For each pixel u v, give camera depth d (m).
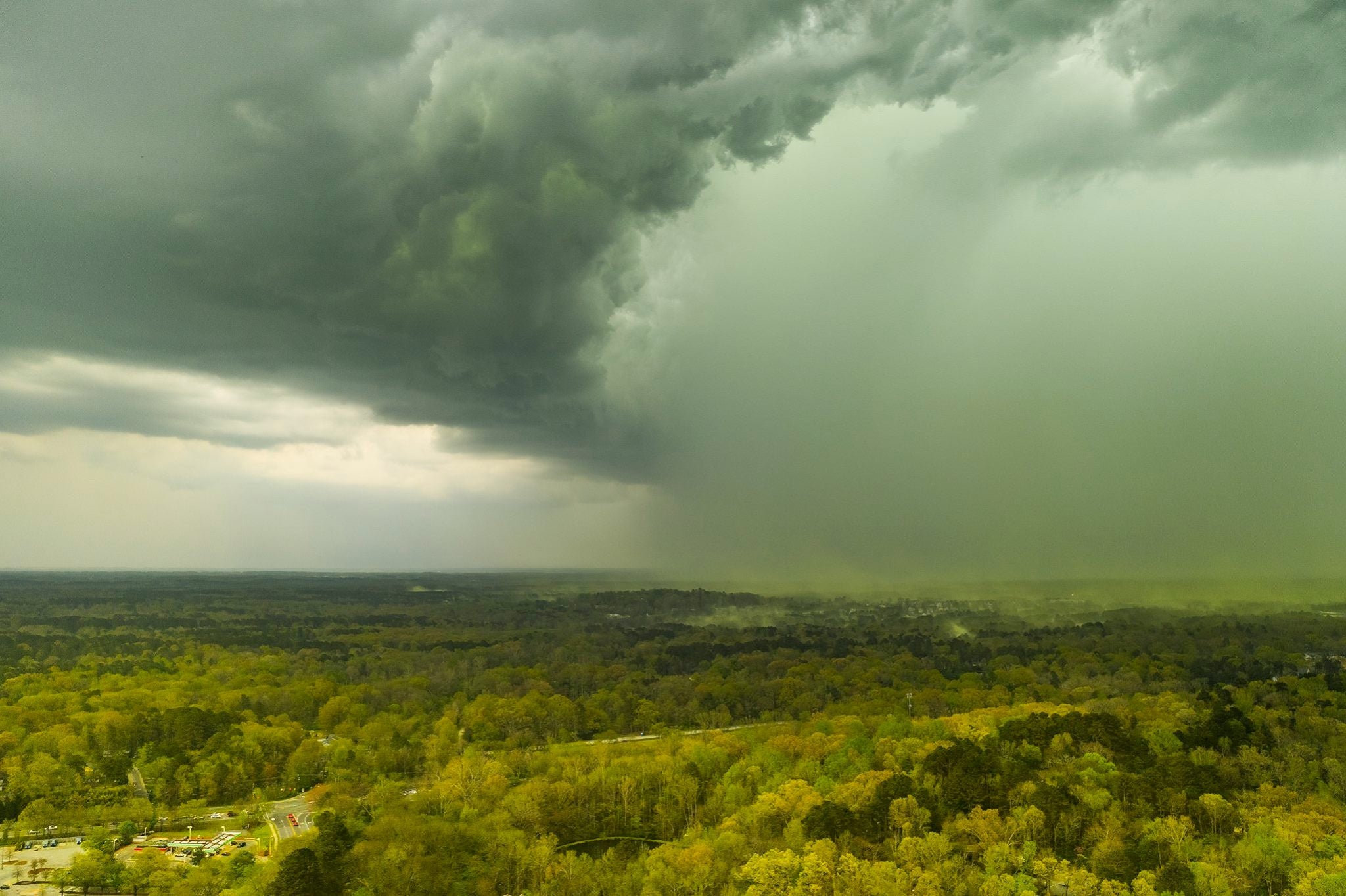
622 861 155.75
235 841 173.00
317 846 148.75
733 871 134.62
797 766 181.50
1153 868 122.94
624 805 177.88
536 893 142.12
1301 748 168.75
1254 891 116.31
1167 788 144.38
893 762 176.25
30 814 177.12
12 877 152.75
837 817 145.12
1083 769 155.00
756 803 160.75
